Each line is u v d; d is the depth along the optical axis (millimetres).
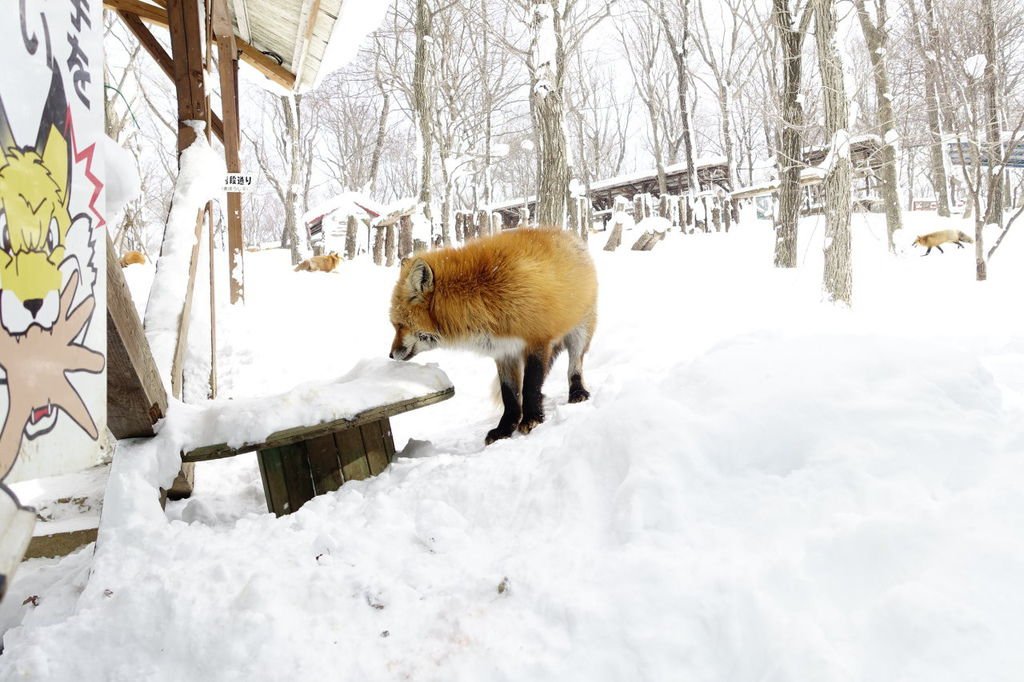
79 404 1920
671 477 2277
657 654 1639
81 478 4086
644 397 2748
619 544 2129
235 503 3979
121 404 2967
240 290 10820
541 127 11734
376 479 3576
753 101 23234
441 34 23219
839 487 2123
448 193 19094
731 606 1696
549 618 1834
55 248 1785
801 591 1713
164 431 3188
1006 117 15227
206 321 5750
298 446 3604
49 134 1768
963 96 11469
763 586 1747
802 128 12070
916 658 1447
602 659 1668
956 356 2672
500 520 2553
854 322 6219
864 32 15031
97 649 1969
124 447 3104
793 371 2732
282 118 32250
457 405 5945
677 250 16453
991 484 1912
